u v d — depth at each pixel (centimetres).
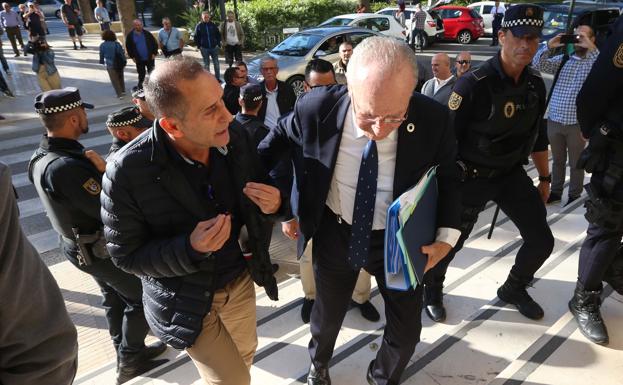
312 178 178
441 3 2148
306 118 176
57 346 104
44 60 996
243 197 174
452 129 174
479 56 1518
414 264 167
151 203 156
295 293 318
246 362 207
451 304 280
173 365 254
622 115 211
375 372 212
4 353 97
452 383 222
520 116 233
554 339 244
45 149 226
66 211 224
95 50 1698
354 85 146
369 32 1051
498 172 248
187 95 138
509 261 326
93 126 868
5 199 92
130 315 250
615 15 393
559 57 406
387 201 176
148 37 1109
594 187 233
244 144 175
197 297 165
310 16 1702
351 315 279
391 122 145
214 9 1731
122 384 247
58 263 422
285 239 358
